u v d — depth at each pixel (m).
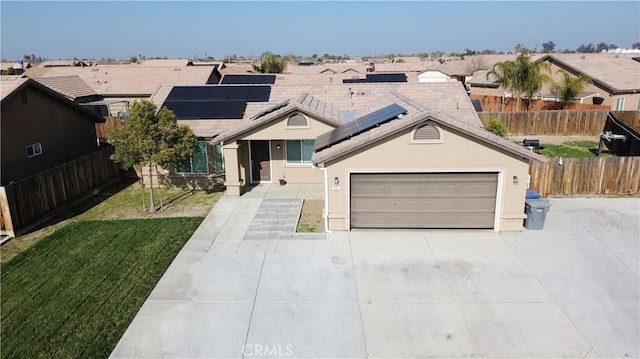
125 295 11.01
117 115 35.44
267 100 22.17
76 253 13.33
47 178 16.19
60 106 20.12
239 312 10.27
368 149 14.02
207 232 14.78
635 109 34.62
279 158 19.97
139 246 13.75
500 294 10.84
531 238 13.96
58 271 12.23
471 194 14.38
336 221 14.68
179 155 16.61
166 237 14.40
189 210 17.05
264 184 20.12
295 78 34.81
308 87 23.12
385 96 21.00
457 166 14.04
